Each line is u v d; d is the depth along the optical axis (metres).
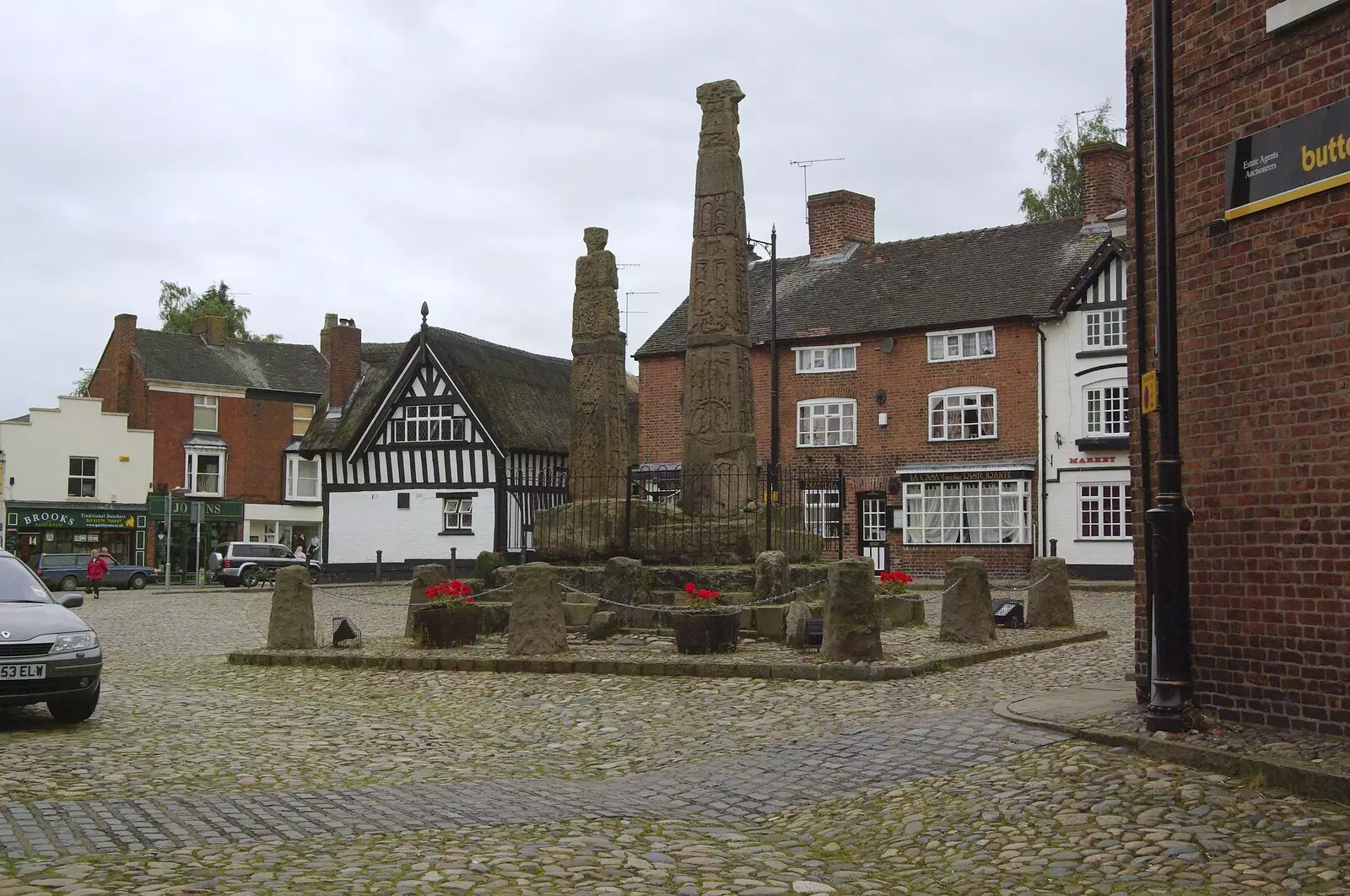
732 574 17.14
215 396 55.03
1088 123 46.12
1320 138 8.06
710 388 18.95
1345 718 7.86
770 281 41.34
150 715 11.66
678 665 13.36
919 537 36.03
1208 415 8.88
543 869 6.37
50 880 5.88
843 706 11.14
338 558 43.75
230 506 53.69
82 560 42.09
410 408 42.94
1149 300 9.85
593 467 20.81
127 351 54.91
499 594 19.00
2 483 46.66
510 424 42.28
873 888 6.30
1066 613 17.86
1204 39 9.05
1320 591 8.03
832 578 13.43
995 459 35.03
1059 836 6.76
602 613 16.45
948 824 7.22
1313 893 5.58
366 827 7.30
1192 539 8.98
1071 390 34.00
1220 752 7.53
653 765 9.39
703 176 19.22
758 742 9.89
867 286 38.91
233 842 6.85
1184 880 5.92
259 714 11.80
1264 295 8.48
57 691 10.71
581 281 21.28
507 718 11.49
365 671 14.80
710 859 6.72
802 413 38.22
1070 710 9.71
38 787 8.21
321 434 45.50
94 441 48.62
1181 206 9.20
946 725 9.70
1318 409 8.08
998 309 35.28
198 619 26.58
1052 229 37.53
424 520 42.47
